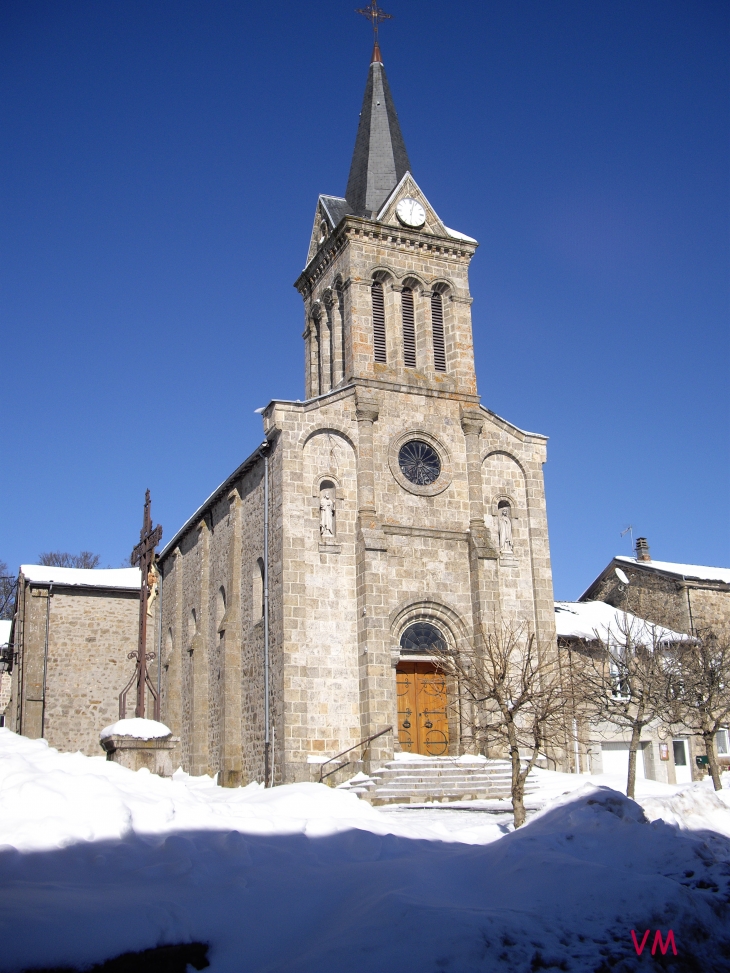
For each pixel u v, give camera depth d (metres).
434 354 37.97
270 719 31.55
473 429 36.50
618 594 48.78
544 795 29.22
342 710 31.34
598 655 36.75
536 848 12.95
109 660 46.91
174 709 42.28
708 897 11.66
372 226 37.69
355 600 32.69
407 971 9.45
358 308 36.75
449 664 27.22
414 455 35.69
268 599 32.84
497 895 11.74
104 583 47.78
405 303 38.53
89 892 10.55
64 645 46.34
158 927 10.01
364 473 33.81
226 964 10.05
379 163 41.31
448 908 10.55
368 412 34.59
